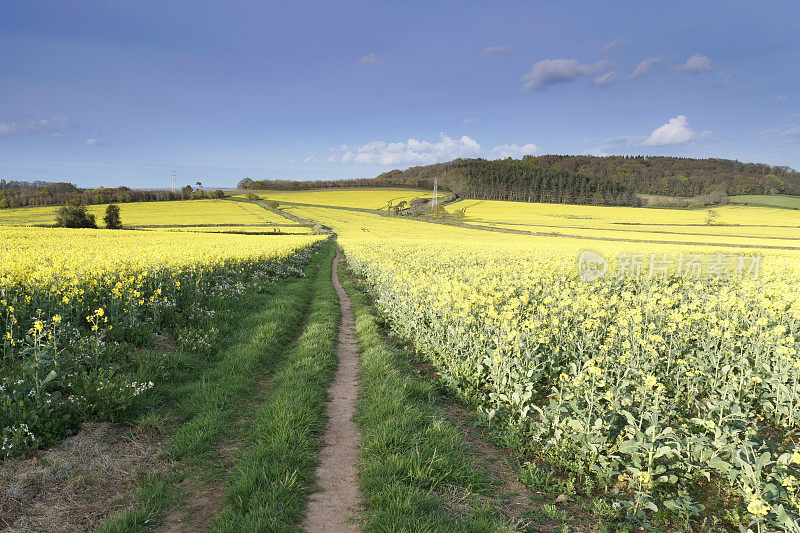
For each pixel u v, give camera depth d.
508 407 6.03
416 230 71.44
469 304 8.07
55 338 6.16
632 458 4.45
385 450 4.84
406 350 8.84
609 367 6.70
